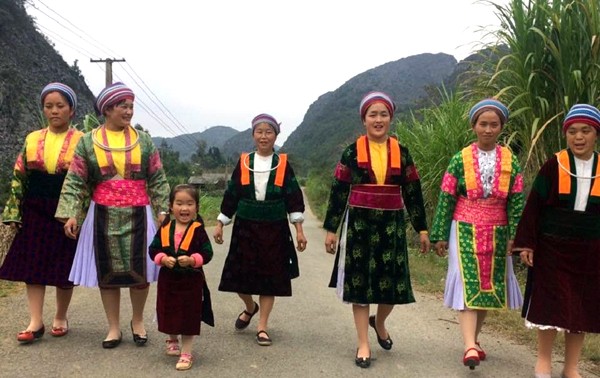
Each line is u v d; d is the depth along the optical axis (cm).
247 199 442
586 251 341
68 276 415
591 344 433
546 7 660
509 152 388
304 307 562
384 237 396
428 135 1001
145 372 367
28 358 384
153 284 671
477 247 379
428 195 971
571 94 637
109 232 405
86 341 425
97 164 405
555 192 344
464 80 800
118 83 415
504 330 483
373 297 391
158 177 430
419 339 458
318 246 1187
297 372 376
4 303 529
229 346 429
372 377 369
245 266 440
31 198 422
